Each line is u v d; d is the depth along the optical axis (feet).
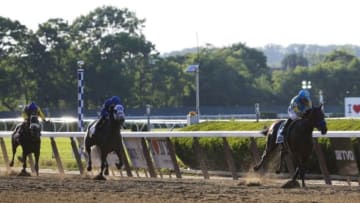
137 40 296.30
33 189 54.54
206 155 77.20
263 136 66.39
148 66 297.33
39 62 274.36
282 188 55.26
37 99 272.51
